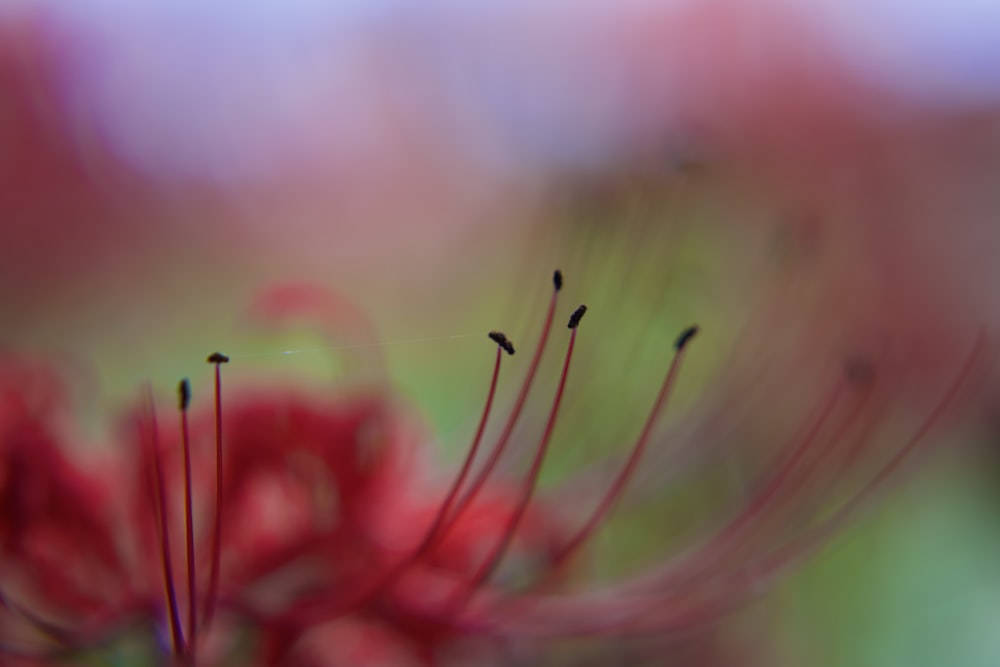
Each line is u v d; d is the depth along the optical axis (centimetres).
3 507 29
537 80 47
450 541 31
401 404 32
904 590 42
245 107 46
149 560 29
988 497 42
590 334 34
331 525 30
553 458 33
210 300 45
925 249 45
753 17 47
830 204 45
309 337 35
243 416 30
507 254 47
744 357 35
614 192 35
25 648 29
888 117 47
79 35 43
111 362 43
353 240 48
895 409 35
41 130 42
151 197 44
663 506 36
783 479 32
